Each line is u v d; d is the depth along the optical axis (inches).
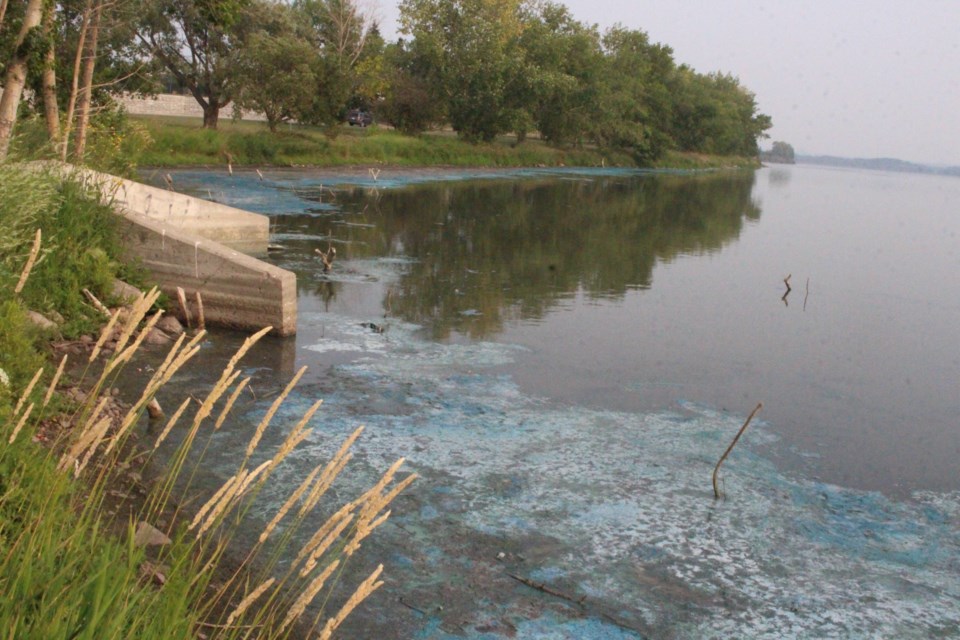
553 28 2807.6
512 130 2534.5
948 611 241.0
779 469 339.9
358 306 574.9
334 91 1926.7
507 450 334.3
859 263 1024.2
